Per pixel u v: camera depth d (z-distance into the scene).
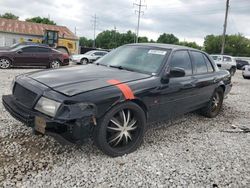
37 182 3.06
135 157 3.81
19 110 3.63
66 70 4.34
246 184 3.32
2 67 14.31
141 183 3.18
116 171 3.40
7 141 4.02
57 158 3.62
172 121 5.66
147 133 4.84
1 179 3.06
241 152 4.26
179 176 3.38
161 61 4.53
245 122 6.08
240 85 13.76
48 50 15.62
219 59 21.53
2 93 7.07
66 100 3.27
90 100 3.37
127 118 3.85
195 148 4.30
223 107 7.44
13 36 35.62
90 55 23.98
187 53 5.21
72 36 39.44
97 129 3.54
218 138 4.85
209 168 3.65
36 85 3.63
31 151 3.77
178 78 4.70
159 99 4.25
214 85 5.86
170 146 4.30
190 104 5.16
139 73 4.35
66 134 3.28
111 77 4.01
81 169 3.39
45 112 3.37
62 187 3.00
